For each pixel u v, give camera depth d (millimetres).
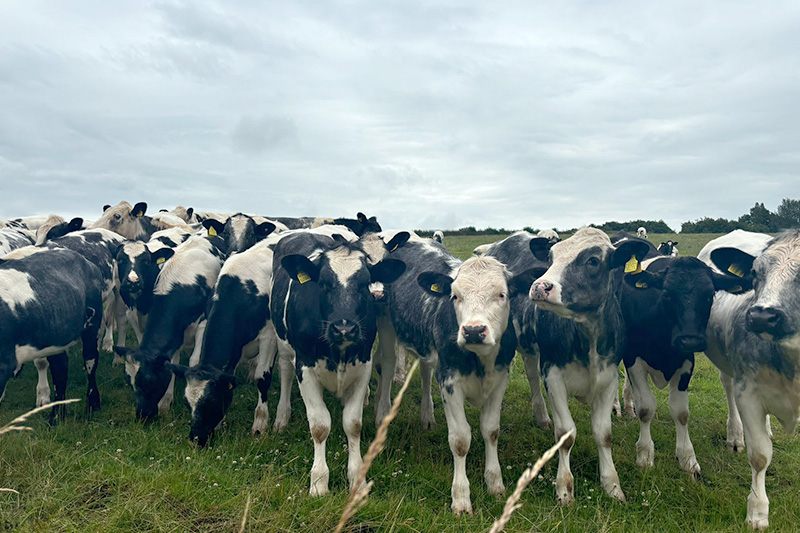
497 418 6082
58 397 8016
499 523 1506
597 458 6762
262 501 5125
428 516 5188
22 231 14062
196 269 8984
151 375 7707
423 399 7848
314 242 7785
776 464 6895
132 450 6449
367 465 1532
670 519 5535
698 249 25984
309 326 6035
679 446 6730
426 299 6688
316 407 6031
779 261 5172
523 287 5914
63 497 5062
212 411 7078
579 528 5160
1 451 5797
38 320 7117
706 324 6086
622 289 6852
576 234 5875
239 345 7801
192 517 4812
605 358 6031
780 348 5164
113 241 11219
